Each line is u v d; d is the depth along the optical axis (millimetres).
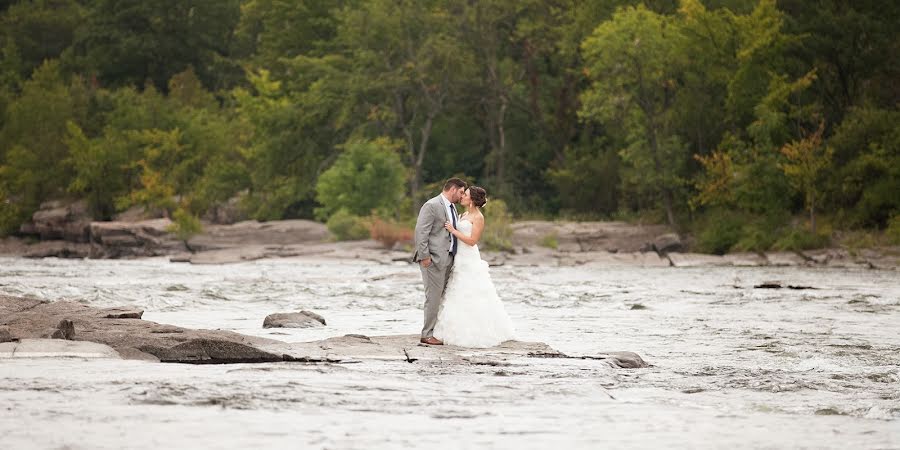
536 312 30203
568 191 96750
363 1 108562
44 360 15992
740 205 76938
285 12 114812
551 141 104375
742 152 79562
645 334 23453
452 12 104938
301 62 102625
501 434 10594
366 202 86688
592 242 80438
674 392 14203
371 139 100375
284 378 14336
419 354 17484
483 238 76438
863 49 79438
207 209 101312
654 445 10156
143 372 14758
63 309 20500
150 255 86062
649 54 82875
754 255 71438
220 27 151625
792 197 77812
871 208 72750
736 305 33250
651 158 83750
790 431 11047
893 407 12773
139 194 97000
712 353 19625
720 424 11453
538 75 107188
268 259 73188
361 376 14898
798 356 19156
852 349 20453
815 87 82438
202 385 13359
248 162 105750
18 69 153750
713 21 83062
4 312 20719
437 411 11945
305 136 101750
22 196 106375
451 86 101938
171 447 9555
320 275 53938
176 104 114125
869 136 74438
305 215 103000
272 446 9695
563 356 17953
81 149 102375
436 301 19078
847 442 10438
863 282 47812
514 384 14438
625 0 96062
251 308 30953
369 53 99562
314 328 23906
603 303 34000
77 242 97938
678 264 69438
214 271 59000
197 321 25781
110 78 149500
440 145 109062
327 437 10188
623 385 14797
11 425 10484
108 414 11180
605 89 85250
